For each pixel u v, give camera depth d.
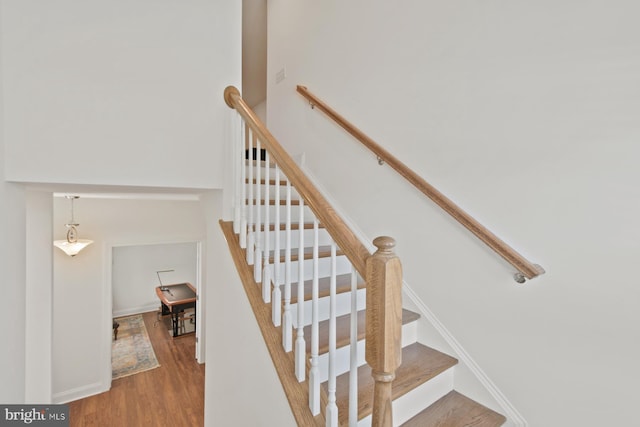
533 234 1.38
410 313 1.81
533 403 1.37
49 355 2.12
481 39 1.56
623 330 1.14
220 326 1.77
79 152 1.34
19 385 1.32
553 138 1.32
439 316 1.72
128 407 3.25
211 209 1.91
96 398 3.40
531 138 1.38
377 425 0.80
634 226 1.12
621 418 1.15
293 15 2.96
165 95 1.53
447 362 1.57
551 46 1.32
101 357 3.52
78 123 1.34
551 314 1.32
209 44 1.65
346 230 0.96
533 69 1.38
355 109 2.32
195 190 1.82
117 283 6.74
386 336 0.79
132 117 1.45
